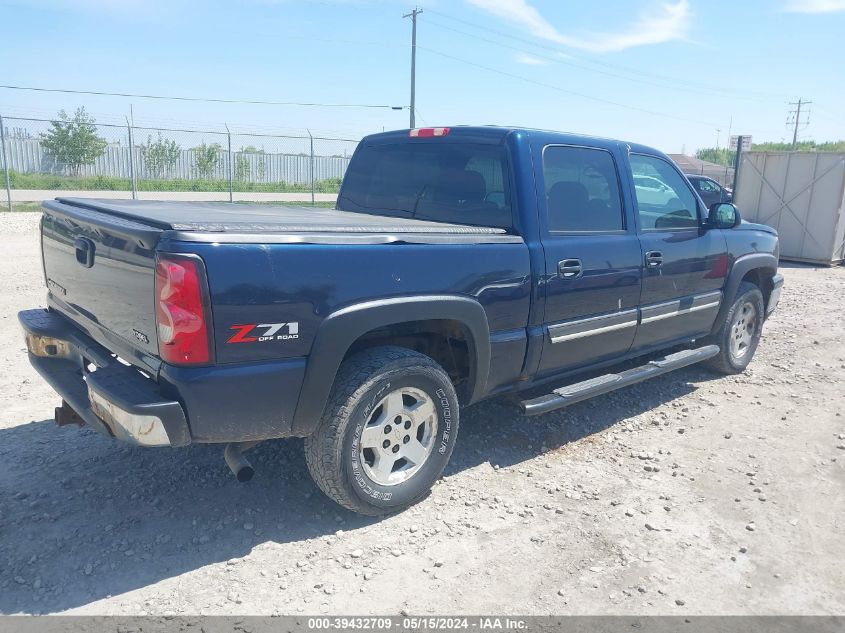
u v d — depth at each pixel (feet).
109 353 11.25
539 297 13.23
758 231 20.35
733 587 10.28
